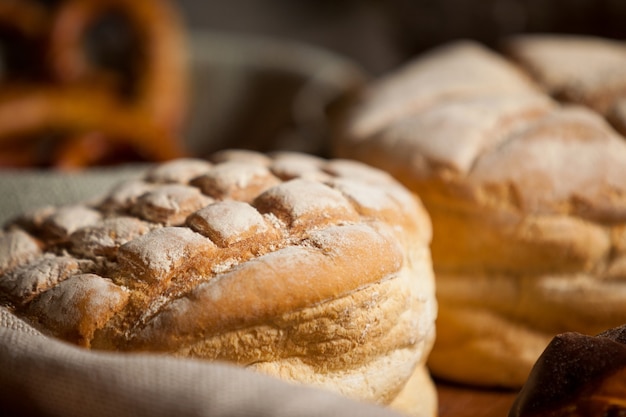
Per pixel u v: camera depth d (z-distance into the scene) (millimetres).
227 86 1050
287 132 1029
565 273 499
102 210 474
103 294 418
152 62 875
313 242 428
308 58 1036
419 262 465
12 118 755
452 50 647
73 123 781
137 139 801
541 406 390
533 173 496
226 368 373
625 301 493
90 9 883
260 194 453
